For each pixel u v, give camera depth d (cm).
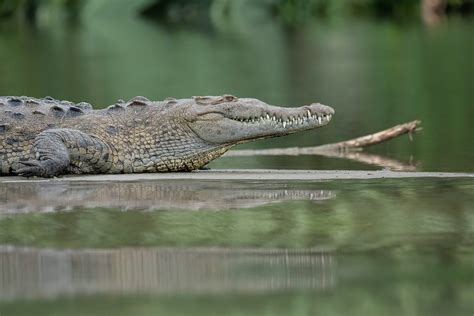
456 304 1234
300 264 1445
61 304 1248
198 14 11475
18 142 2536
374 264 1444
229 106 2570
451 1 11238
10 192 2175
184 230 1694
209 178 2417
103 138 2553
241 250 1535
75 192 2172
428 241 1590
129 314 1202
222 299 1267
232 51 7462
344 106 4359
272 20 10919
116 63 6475
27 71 5831
